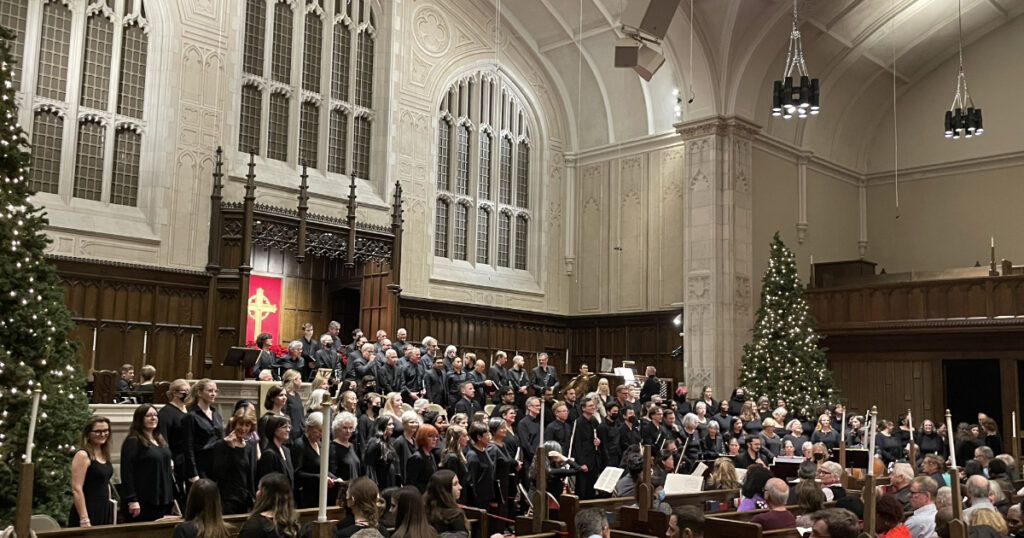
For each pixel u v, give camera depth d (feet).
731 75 81.71
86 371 57.88
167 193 63.52
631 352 88.33
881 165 100.42
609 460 43.91
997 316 71.72
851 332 79.92
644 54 51.44
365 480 20.76
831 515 17.70
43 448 29.35
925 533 24.75
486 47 87.97
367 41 79.25
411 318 77.66
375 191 76.89
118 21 63.82
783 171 90.02
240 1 69.36
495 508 34.50
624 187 91.15
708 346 79.30
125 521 28.17
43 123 59.98
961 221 93.86
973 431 57.31
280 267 73.77
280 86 72.18
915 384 78.43
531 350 89.35
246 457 28.14
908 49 92.79
